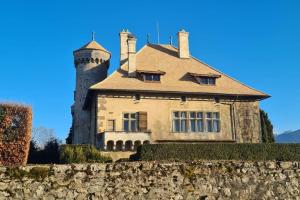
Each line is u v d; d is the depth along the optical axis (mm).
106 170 18703
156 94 32906
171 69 35781
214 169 20625
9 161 18266
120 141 29984
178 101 33312
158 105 32750
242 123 34250
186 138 32625
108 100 31828
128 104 32156
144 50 37750
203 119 33531
